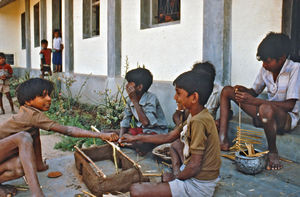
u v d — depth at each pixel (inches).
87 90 288.5
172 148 115.0
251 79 152.1
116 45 239.8
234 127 144.5
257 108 128.5
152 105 140.7
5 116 257.8
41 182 110.5
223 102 138.2
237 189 101.5
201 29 170.4
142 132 142.9
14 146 92.4
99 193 96.3
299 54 149.3
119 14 238.4
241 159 112.4
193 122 81.0
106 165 125.5
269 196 96.4
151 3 215.9
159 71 203.6
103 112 234.4
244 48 153.6
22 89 102.7
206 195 84.7
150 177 114.0
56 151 157.9
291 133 126.6
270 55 118.2
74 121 209.6
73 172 120.0
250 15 150.5
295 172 113.5
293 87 118.3
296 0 148.9
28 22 490.3
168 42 194.2
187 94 83.0
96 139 163.3
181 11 182.9
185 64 182.9
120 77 242.8
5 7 563.5
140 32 218.7
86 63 298.8
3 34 569.9
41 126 103.4
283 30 150.0
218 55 156.8
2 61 258.8
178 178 84.7
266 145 130.6
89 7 300.4
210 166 83.1
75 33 317.7
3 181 96.4
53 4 384.8
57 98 300.7
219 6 154.3
